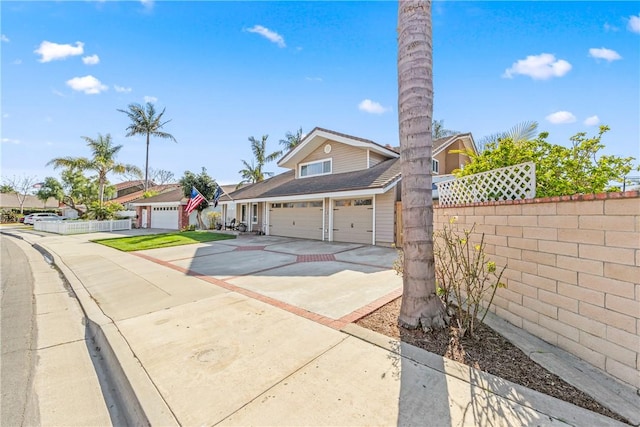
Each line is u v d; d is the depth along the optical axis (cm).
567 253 281
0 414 232
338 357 286
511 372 253
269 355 293
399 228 1095
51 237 1752
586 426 187
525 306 335
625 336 228
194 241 1359
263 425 198
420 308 341
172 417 207
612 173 523
